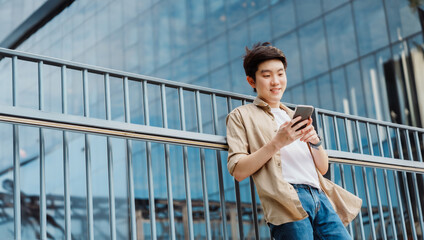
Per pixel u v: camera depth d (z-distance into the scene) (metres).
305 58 20.28
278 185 2.37
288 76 20.70
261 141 2.54
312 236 2.37
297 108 2.32
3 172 25.17
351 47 19.08
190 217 2.65
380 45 18.41
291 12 20.88
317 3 20.33
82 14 27.31
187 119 22.95
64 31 27.52
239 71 21.86
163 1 24.80
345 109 18.81
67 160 2.34
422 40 17.36
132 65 25.17
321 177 2.64
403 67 17.69
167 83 2.73
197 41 23.52
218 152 2.85
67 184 2.32
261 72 2.63
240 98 3.02
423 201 14.83
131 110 24.56
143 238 21.44
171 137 2.66
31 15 27.28
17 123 2.20
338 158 3.32
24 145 25.12
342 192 2.67
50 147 24.45
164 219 21.48
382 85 18.08
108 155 2.46
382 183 16.41
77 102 25.69
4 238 21.84
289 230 2.35
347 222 2.63
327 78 19.59
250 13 22.11
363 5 18.97
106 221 22.16
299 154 2.54
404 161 3.78
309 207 2.42
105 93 2.51
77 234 22.27
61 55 27.22
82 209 22.67
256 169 2.41
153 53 24.67
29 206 23.31
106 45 26.12
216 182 20.58
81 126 2.38
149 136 2.58
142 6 25.47
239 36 22.20
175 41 24.12
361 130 18.00
